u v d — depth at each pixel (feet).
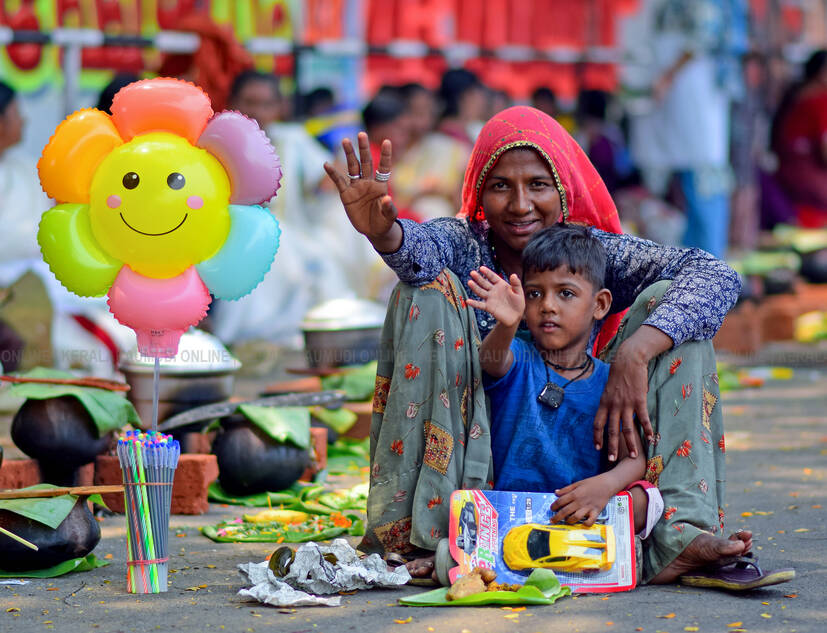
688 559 26.81
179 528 34.78
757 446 47.24
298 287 74.79
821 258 95.66
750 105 101.14
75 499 28.94
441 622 23.95
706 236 90.84
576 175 30.50
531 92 105.29
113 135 29.94
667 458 27.81
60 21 83.35
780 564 28.73
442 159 81.51
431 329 28.12
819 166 104.06
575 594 26.40
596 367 28.73
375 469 28.66
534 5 102.73
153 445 26.84
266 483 38.19
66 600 26.21
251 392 61.98
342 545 27.63
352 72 96.78
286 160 77.66
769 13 108.68
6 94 66.23
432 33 98.53
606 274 30.73
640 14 104.99
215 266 30.32
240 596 26.48
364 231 26.91
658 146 91.15
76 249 29.89
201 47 72.38
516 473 28.07
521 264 31.12
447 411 27.91
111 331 60.18
